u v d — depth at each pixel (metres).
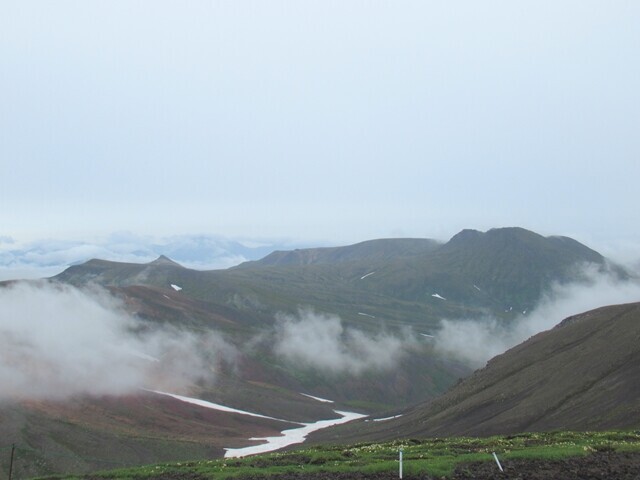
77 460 94.75
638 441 41.09
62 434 103.69
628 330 89.12
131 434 116.62
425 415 107.81
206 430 139.50
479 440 47.16
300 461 39.00
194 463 42.88
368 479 31.55
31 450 92.75
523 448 38.91
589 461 33.22
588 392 75.19
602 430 60.34
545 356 103.50
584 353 91.19
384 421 129.75
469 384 114.12
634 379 70.56
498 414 84.75
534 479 29.94
